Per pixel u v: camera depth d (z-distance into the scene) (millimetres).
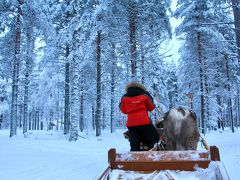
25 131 31328
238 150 13977
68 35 27078
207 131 38406
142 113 6492
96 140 24062
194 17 31672
